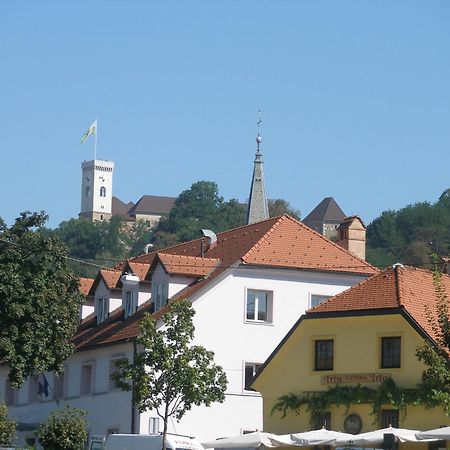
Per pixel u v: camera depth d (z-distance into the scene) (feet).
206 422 231.30
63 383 262.06
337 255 247.91
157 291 248.32
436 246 604.49
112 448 194.08
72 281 228.43
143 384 192.24
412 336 188.85
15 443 266.16
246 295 238.07
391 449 155.02
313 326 200.75
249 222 412.98
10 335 221.25
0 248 223.51
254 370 236.63
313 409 197.06
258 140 417.90
